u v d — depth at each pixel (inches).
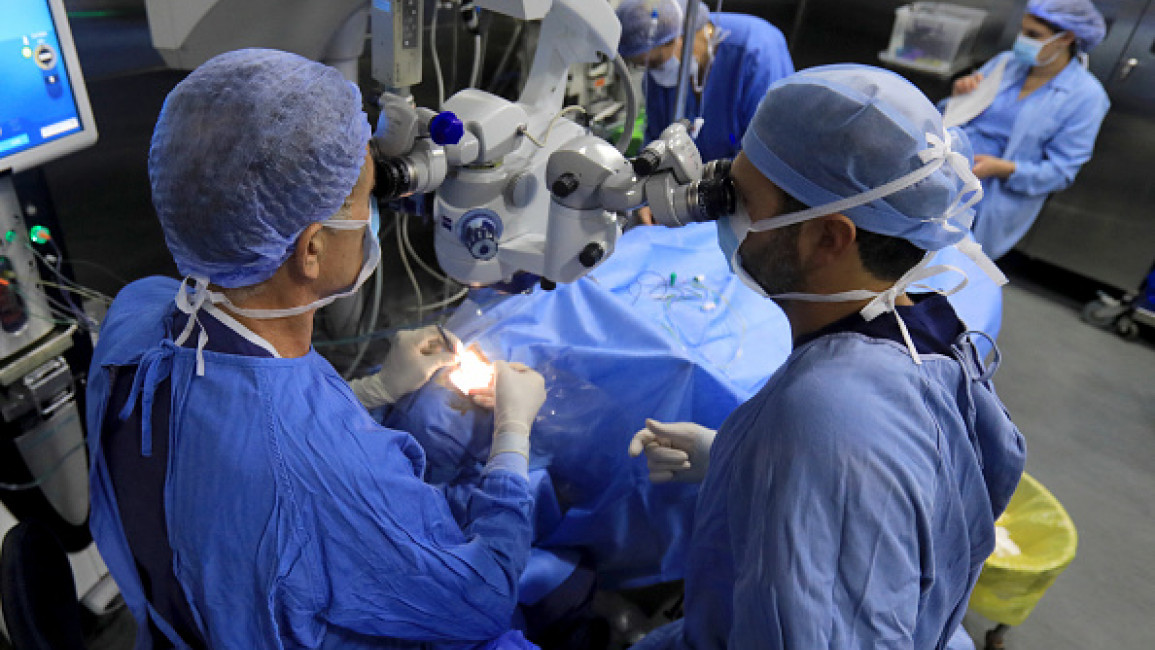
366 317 78.5
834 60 137.1
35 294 50.0
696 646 39.1
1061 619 71.2
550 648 50.4
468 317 52.1
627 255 60.9
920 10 122.7
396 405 45.8
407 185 31.4
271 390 26.9
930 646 33.7
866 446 26.6
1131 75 106.4
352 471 27.0
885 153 26.3
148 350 27.9
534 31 85.0
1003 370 104.6
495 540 33.6
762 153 28.7
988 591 61.3
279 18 44.1
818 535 26.8
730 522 31.0
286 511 26.2
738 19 85.1
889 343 29.0
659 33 72.7
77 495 58.3
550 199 36.0
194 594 27.5
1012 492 32.5
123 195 67.6
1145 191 110.6
